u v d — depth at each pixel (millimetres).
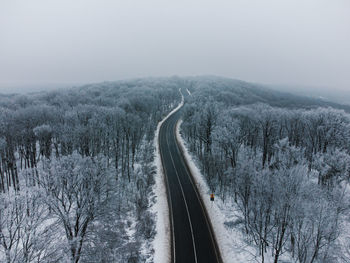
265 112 44562
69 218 20125
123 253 24484
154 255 24672
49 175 21203
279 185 20422
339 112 40125
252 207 25094
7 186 37188
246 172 27375
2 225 15023
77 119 45656
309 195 20312
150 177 45344
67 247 16688
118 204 33031
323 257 20844
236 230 28516
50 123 45656
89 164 23875
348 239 22438
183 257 24438
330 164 29141
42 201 18312
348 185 29500
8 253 13992
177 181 44281
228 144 36906
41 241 15680
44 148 39750
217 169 40188
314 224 21516
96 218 24109
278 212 20812
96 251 21844
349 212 22094
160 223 30578
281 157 30531
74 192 21250
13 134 40156
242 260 23641
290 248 24406
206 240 27250
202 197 38000
